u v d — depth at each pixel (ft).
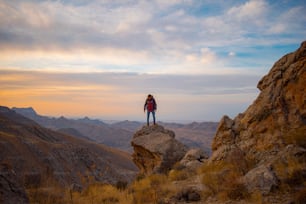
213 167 47.62
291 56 54.03
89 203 36.19
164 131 77.56
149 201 37.83
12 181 29.58
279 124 48.80
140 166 75.25
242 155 46.24
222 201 34.30
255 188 34.30
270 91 52.90
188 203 35.83
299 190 32.17
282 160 38.60
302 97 48.55
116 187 46.68
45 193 33.99
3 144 336.08
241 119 56.34
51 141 501.15
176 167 58.90
